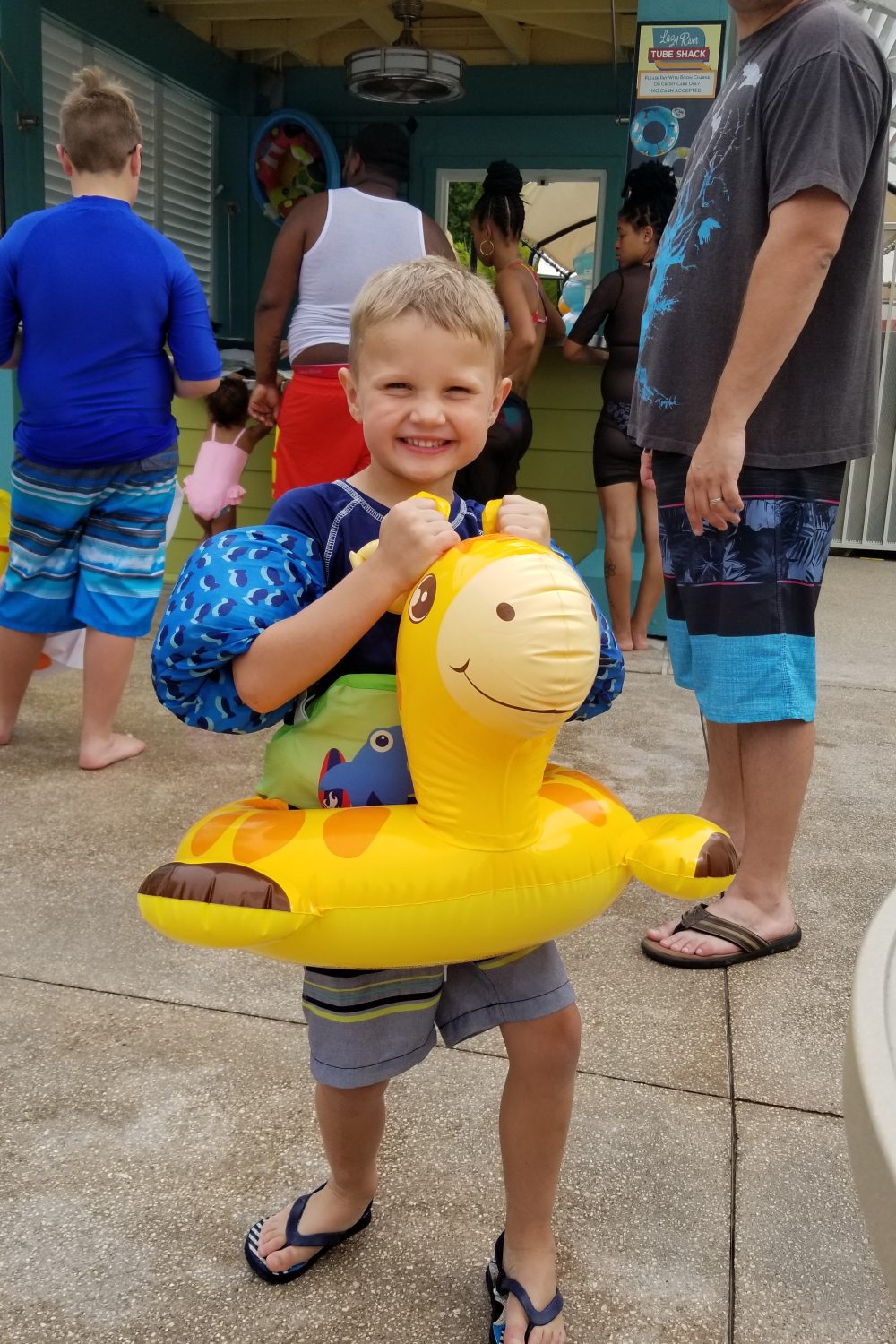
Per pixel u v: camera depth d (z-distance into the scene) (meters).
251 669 1.20
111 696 3.41
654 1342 1.44
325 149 8.02
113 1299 1.48
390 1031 1.35
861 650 5.39
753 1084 1.99
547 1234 1.47
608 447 4.84
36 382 3.13
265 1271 1.51
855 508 8.63
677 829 1.29
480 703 1.07
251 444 5.34
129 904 2.59
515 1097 1.42
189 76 8.49
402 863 1.17
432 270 1.33
